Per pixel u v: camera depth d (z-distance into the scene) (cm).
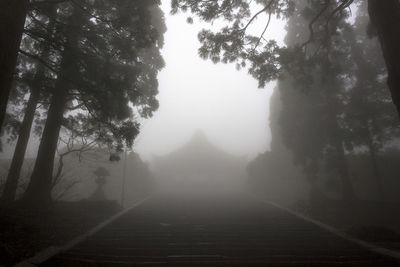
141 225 888
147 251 610
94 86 903
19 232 626
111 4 901
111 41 926
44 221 783
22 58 1118
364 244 639
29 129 1200
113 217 981
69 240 661
